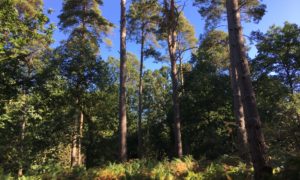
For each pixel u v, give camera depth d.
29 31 17.92
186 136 34.44
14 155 17.14
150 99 48.53
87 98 25.22
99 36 28.84
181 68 37.62
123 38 19.20
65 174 12.21
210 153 30.95
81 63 23.88
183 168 12.89
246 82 9.74
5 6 17.22
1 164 16.30
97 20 27.64
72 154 24.53
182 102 34.25
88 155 26.03
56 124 22.89
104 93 26.20
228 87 33.34
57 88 21.55
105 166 13.89
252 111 9.34
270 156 9.87
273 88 32.78
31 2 26.88
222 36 27.97
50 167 13.05
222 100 32.97
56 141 22.59
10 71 18.30
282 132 11.65
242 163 12.66
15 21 17.59
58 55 23.03
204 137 33.06
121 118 18.06
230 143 29.75
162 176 11.16
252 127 9.12
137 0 25.62
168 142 36.94
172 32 23.62
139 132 33.75
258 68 36.59
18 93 19.02
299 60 36.22
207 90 33.69
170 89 48.62
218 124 32.81
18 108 19.20
